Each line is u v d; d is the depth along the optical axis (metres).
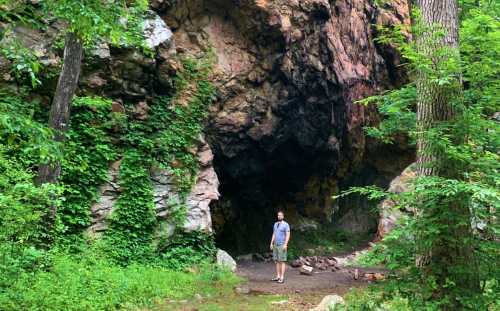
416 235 4.76
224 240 15.88
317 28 15.06
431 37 5.17
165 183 10.88
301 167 17.16
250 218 17.27
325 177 18.86
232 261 11.27
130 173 10.17
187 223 10.80
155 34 11.17
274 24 13.52
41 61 8.98
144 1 8.81
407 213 5.29
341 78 16.09
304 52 14.67
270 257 15.52
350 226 19.80
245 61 13.88
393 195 4.92
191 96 12.43
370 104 18.64
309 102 15.34
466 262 4.66
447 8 5.86
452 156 4.61
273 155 15.73
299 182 17.89
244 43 14.02
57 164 7.24
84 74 9.86
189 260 10.42
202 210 11.18
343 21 16.88
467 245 4.66
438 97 5.21
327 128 16.31
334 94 16.05
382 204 6.62
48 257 7.13
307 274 12.53
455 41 5.79
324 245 17.84
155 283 8.24
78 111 9.73
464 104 5.21
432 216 4.63
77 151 9.41
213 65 13.23
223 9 13.70
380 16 19.16
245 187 15.86
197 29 13.48
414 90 6.08
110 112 10.27
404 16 20.03
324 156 17.22
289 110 14.86
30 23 4.11
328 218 19.92
